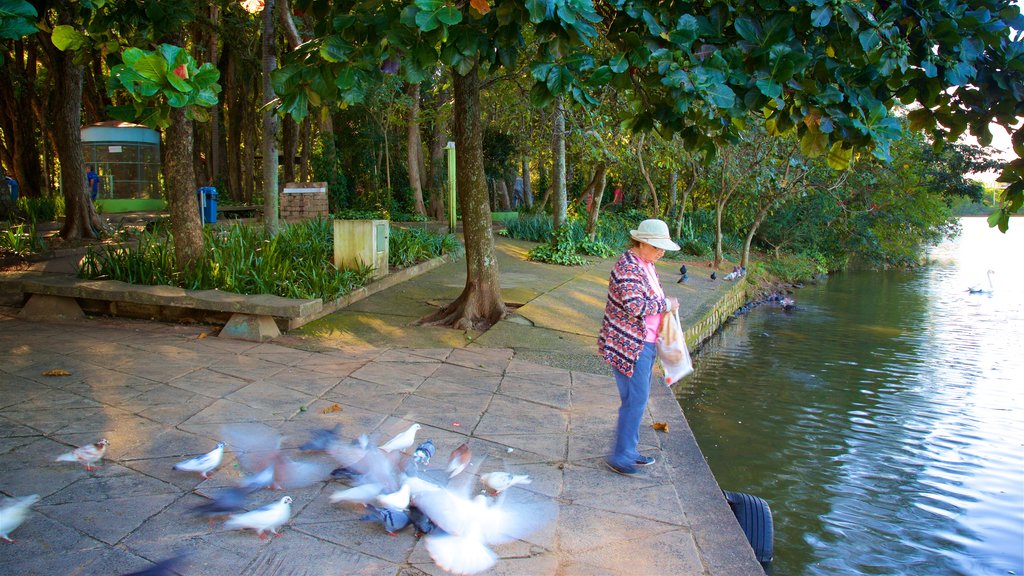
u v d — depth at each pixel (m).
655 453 4.64
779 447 7.08
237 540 3.30
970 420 8.09
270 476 3.78
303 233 11.29
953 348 12.34
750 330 13.95
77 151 13.27
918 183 26.19
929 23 3.73
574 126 15.03
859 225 27.48
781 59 3.80
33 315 7.97
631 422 4.23
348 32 4.53
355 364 6.52
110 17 5.16
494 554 3.28
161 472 3.98
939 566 4.78
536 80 4.39
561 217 15.01
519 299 9.87
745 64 4.04
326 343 7.27
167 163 8.41
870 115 4.01
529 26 9.23
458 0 4.24
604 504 3.86
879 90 4.28
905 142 23.72
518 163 32.72
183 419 4.84
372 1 4.41
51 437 4.41
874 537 5.18
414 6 3.98
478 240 8.41
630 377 4.17
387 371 6.33
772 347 12.24
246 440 4.48
